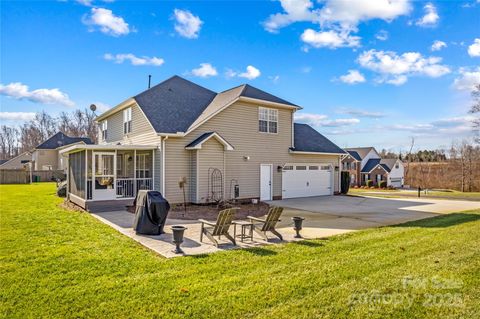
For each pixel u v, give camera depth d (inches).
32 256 255.3
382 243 306.5
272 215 324.2
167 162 577.9
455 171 1689.2
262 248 289.6
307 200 734.5
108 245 296.4
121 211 523.8
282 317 156.1
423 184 1831.9
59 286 193.2
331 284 197.5
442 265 234.1
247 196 678.5
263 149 711.7
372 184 1977.1
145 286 193.8
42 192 881.5
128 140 713.6
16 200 674.8
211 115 620.7
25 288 189.5
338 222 442.0
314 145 841.5
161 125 588.7
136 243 306.3
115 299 175.0
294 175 777.6
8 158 2630.4
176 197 587.5
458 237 330.0
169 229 378.6
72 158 639.1
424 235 343.3
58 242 304.8
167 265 236.5
